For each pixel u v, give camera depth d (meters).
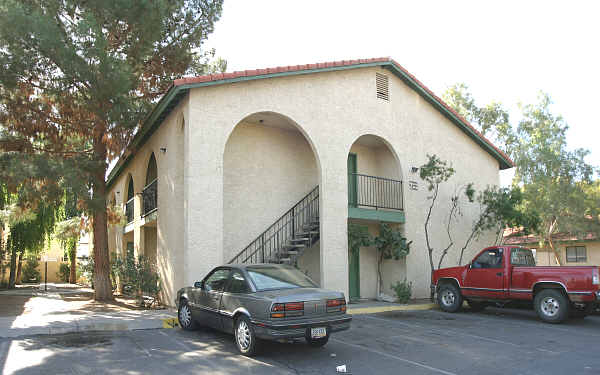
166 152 13.41
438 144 17.64
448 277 13.16
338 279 13.55
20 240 24.19
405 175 16.05
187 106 11.67
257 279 7.61
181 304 9.34
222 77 11.93
